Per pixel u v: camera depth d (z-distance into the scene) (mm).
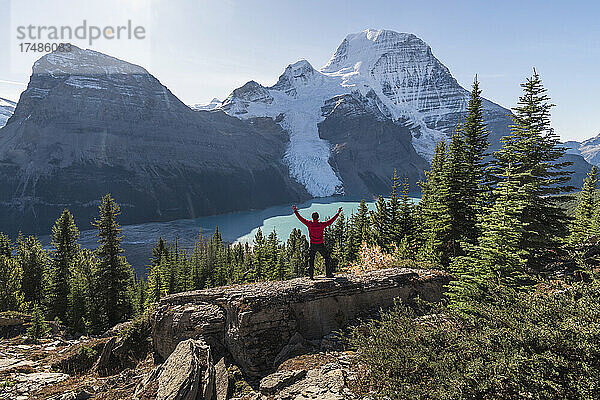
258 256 63781
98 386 8500
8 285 33875
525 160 19234
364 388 6344
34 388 8664
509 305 6902
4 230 194375
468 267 11219
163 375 7363
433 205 21391
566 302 6227
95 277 35500
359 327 8828
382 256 17750
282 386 7055
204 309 10609
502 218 10680
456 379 5184
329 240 69500
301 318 10133
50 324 21812
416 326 7246
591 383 4465
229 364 9242
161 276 51938
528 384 4793
